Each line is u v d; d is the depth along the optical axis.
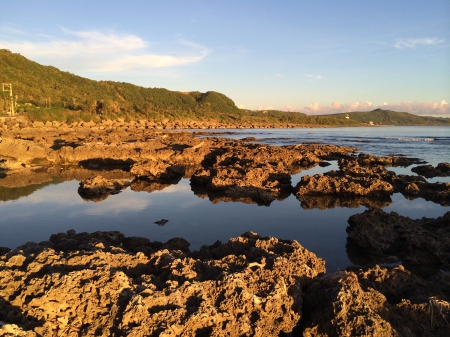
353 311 7.72
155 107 184.38
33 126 84.38
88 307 7.30
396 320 8.10
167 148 46.53
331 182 24.56
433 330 7.89
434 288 9.88
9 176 31.05
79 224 17.70
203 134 104.31
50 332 6.74
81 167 36.97
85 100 147.88
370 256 13.62
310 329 7.79
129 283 8.05
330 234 16.09
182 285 8.12
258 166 29.70
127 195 24.16
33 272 8.32
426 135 104.25
